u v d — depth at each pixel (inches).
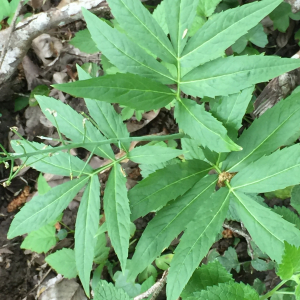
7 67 22.7
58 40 25.5
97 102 14.5
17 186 23.7
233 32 12.5
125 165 22.1
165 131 22.8
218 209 13.5
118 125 14.4
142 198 13.5
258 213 13.2
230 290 12.7
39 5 25.8
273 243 12.7
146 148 13.9
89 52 21.5
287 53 22.3
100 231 15.2
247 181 13.4
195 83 13.4
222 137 12.4
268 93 18.2
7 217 23.2
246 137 13.8
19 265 22.2
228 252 19.2
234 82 12.8
